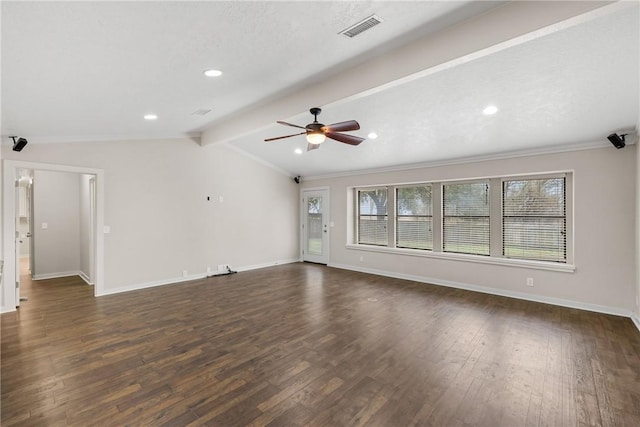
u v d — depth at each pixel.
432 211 6.01
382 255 6.65
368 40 2.53
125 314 4.10
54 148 4.59
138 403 2.21
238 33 2.22
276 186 7.72
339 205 7.45
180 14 1.89
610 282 4.13
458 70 2.92
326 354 2.97
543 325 3.73
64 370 2.67
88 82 2.74
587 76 2.81
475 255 5.44
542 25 2.01
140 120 4.36
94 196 5.15
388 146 5.26
